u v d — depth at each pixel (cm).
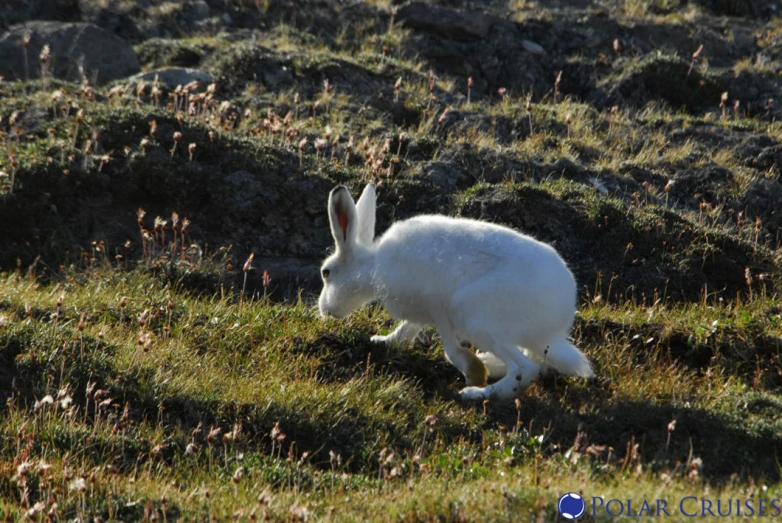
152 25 4416
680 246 2705
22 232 2616
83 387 1847
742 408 1828
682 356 2197
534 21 4662
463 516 1330
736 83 4291
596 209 2784
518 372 1861
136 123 2977
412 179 2998
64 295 2270
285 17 4581
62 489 1505
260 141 3072
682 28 4794
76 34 3862
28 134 2994
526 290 1811
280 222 2812
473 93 4078
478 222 1980
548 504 1367
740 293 2575
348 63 3900
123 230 2714
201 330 2181
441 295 1908
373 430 1831
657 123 3806
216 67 3856
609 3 5322
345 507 1473
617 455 1706
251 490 1545
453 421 1850
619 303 2508
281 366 2038
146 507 1405
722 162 3412
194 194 2833
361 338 2155
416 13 4553
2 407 1759
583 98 4225
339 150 3175
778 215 3155
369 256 2077
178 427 1772
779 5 5534
